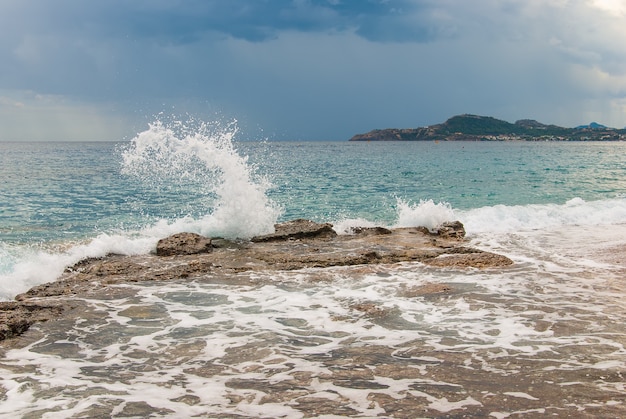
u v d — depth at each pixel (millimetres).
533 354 5664
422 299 7906
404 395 4656
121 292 8375
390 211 19031
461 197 22719
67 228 15578
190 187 26188
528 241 12984
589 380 4953
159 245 11148
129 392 4785
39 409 4422
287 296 8141
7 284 9070
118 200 21625
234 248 11648
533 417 4215
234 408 4430
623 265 10266
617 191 24500
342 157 62000
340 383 4945
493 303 7688
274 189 25156
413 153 76625
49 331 6574
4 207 19328
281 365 5426
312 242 12305
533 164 46031
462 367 5309
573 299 7891
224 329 6641
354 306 7582
